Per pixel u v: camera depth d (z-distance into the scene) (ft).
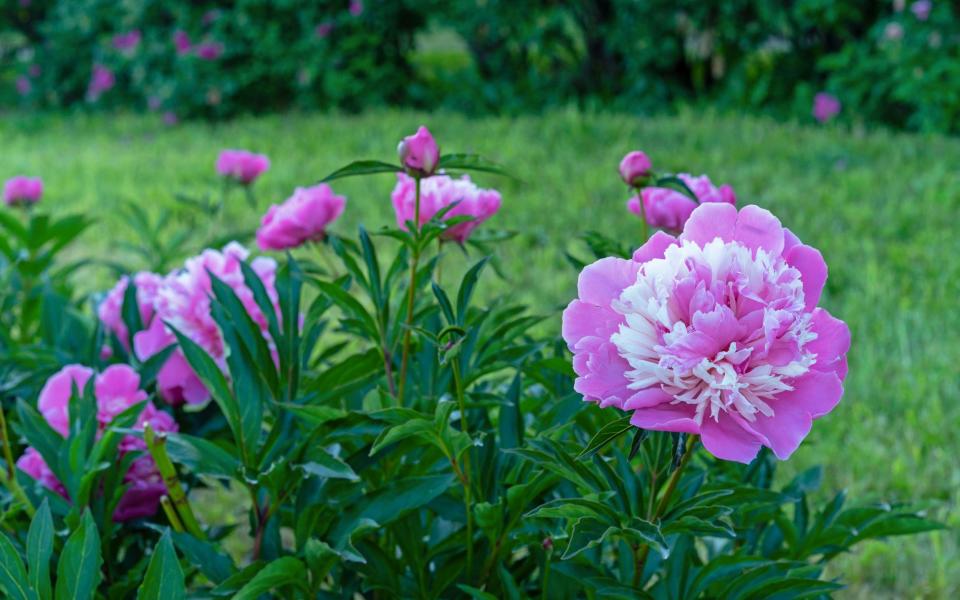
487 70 33.24
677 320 3.85
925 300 15.12
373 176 22.62
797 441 3.77
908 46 27.04
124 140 30.09
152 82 34.55
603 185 21.07
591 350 3.93
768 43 30.99
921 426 11.80
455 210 6.01
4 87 41.91
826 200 19.84
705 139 25.00
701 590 5.55
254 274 5.90
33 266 9.45
